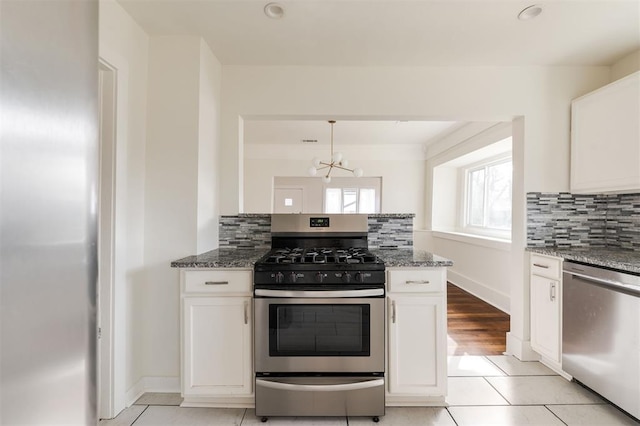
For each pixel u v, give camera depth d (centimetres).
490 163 442
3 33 33
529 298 231
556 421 164
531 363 227
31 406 37
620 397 161
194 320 174
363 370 168
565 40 200
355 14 176
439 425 162
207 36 198
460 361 230
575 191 227
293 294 166
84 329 43
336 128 464
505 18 179
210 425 163
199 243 199
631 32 191
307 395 166
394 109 232
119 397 171
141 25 187
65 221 40
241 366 173
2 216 33
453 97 232
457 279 462
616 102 199
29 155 36
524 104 232
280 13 177
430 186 564
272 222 229
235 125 232
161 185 196
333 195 612
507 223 404
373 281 167
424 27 187
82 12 42
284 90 232
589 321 179
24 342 36
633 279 155
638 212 214
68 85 40
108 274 167
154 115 197
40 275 37
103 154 167
